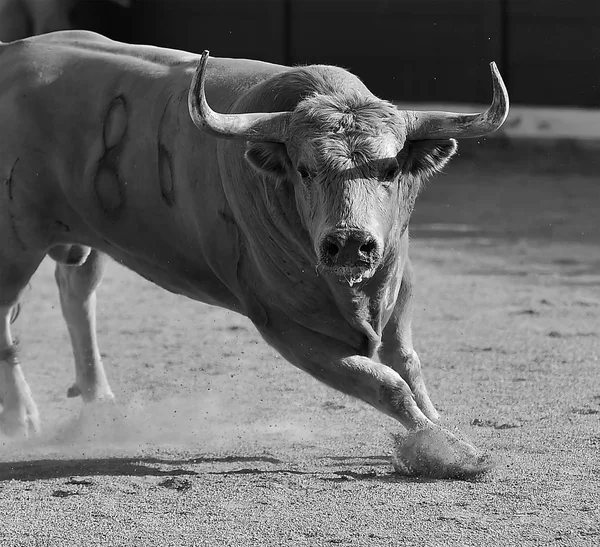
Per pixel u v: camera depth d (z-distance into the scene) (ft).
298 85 39.55
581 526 31.65
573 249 94.12
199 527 32.60
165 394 53.93
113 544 31.48
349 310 39.47
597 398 48.80
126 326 70.69
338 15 169.58
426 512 33.14
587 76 159.22
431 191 130.00
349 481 37.01
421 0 165.48
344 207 36.06
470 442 41.24
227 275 42.91
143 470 40.29
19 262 47.98
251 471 39.17
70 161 46.62
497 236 101.45
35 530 32.99
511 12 161.17
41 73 47.60
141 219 45.44
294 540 31.17
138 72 46.16
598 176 135.95
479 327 66.44
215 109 43.39
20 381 48.55
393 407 38.52
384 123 37.52
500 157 147.84
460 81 164.76
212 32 173.58
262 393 53.36
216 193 42.29
